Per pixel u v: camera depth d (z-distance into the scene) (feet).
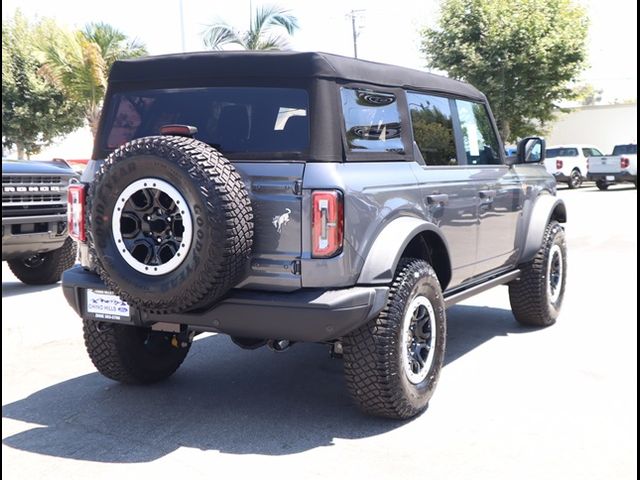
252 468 12.64
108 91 15.52
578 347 20.26
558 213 23.70
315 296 13.11
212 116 14.35
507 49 86.89
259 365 18.95
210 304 13.39
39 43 77.36
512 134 94.48
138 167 12.71
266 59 14.11
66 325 23.54
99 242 13.20
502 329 22.54
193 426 14.62
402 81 16.08
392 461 12.91
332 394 16.57
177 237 12.77
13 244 27.61
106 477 12.33
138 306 13.24
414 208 15.23
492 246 19.29
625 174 89.56
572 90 91.76
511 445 13.55
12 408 15.71
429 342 15.23
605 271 32.55
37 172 28.30
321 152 13.37
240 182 13.00
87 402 16.06
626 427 14.35
